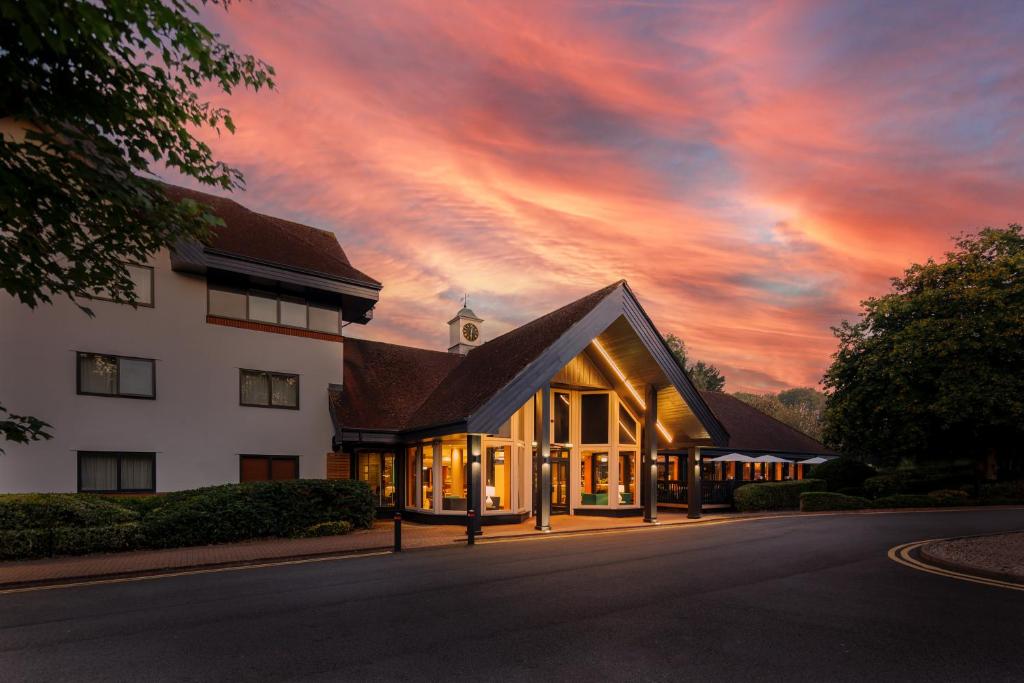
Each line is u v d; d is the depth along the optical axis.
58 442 15.78
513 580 10.13
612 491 22.62
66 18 5.01
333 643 6.63
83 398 16.27
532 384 18.03
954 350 27.56
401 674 5.67
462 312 28.16
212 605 8.52
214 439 18.33
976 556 12.12
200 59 6.34
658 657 6.14
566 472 23.17
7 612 8.27
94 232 6.63
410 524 19.81
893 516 23.33
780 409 81.88
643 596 8.88
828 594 9.08
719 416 33.53
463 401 18.77
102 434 16.45
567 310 21.23
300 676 5.65
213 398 18.47
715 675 5.63
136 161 6.62
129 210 6.47
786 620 7.57
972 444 31.62
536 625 7.32
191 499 14.95
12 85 5.61
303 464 20.05
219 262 18.31
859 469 33.38
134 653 6.38
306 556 13.07
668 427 23.39
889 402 30.03
